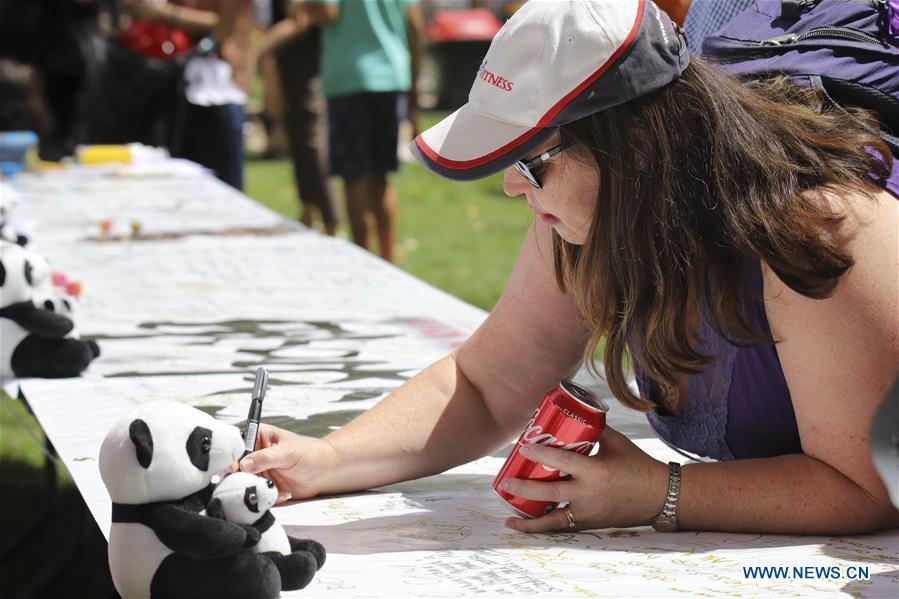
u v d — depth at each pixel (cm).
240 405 234
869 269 150
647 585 143
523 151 155
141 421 135
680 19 245
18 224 445
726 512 161
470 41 1437
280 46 704
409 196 1056
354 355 281
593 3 153
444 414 191
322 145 737
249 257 422
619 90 150
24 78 734
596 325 162
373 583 145
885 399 108
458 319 322
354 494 188
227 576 132
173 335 305
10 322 254
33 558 313
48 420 221
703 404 177
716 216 153
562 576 147
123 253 430
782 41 180
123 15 788
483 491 189
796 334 154
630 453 164
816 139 158
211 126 691
